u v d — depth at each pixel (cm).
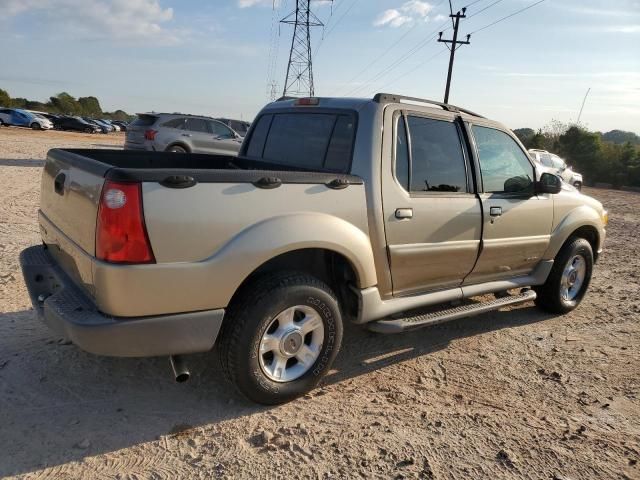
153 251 287
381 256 380
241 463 290
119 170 282
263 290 323
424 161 409
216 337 315
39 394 345
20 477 270
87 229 302
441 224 412
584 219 548
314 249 374
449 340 479
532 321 541
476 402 370
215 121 1695
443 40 2867
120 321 288
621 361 448
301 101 441
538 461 305
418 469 292
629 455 316
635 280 727
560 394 387
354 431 325
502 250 469
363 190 366
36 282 370
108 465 283
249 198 314
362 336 475
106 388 358
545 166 2094
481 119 462
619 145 3800
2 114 4191
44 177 402
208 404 347
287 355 344
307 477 281
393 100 396
